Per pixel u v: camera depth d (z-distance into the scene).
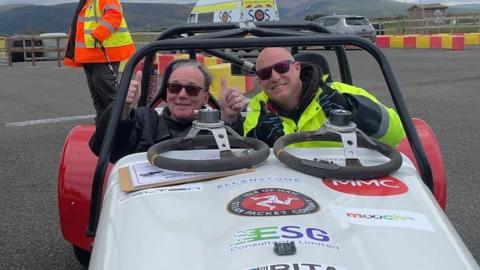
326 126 2.25
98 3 6.09
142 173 2.11
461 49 22.45
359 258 1.57
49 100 10.59
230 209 1.79
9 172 5.59
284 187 1.93
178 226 1.72
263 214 1.75
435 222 1.77
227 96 2.94
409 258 1.59
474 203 4.49
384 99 9.83
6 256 3.67
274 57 2.69
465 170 5.37
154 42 2.43
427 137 3.14
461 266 1.59
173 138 2.59
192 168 2.05
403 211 1.81
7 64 19.86
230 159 2.06
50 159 6.07
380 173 2.02
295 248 1.58
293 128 2.80
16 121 8.37
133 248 1.66
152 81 4.11
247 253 1.57
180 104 2.79
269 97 2.81
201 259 1.58
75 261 3.60
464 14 36.62
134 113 2.64
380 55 2.48
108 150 2.36
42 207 4.57
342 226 1.71
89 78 6.46
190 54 3.63
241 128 3.00
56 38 19.27
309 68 2.81
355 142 2.17
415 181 2.03
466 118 7.87
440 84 11.70
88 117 8.59
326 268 1.51
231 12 17.58
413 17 39.69
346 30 25.36
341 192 1.91
